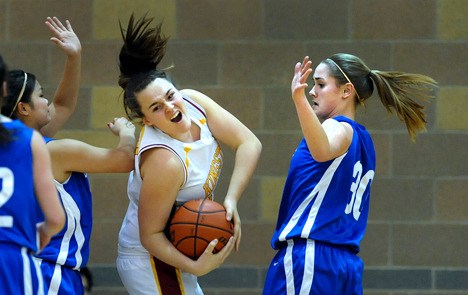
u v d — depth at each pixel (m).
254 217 14.63
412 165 14.56
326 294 8.88
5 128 7.31
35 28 14.86
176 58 14.73
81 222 9.02
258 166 14.65
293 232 9.01
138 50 8.95
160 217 8.73
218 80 14.72
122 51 9.01
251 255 14.61
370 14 14.61
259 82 14.69
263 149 14.65
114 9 14.81
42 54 14.86
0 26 14.86
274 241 9.25
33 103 8.95
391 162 14.59
